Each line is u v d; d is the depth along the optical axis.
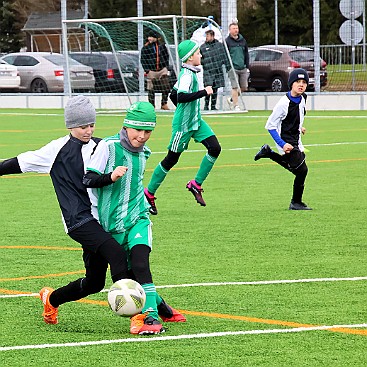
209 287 12.63
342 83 53.00
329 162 28.03
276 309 11.37
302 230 17.06
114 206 10.43
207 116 48.34
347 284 12.71
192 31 52.66
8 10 101.00
